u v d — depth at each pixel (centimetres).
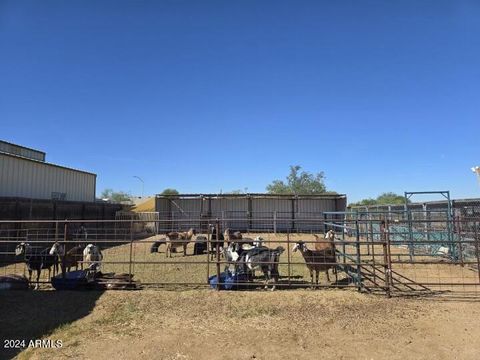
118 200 6469
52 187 2780
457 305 845
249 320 763
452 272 1259
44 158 3594
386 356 585
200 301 885
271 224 3644
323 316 779
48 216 2178
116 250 2073
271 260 1005
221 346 631
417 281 1115
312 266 1033
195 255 1825
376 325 723
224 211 3672
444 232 1519
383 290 983
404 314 785
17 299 921
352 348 617
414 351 603
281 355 594
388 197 6134
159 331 707
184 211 3666
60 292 984
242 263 1000
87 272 1073
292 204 3725
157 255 1850
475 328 700
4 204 1802
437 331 688
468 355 585
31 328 730
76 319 785
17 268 1459
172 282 1121
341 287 1013
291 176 6775
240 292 959
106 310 836
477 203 1552
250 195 3503
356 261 1065
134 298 913
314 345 632
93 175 3500
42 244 1617
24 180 2417
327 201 3762
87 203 2723
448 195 1563
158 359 585
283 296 919
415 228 1542
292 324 736
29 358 596
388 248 942
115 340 664
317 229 3641
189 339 664
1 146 3009
